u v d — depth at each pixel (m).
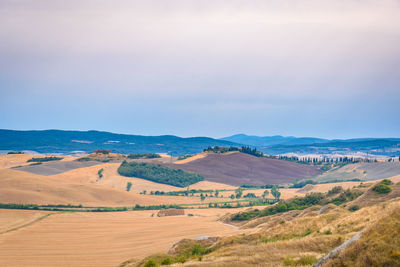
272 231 47.19
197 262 31.56
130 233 119.06
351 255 19.02
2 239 114.94
